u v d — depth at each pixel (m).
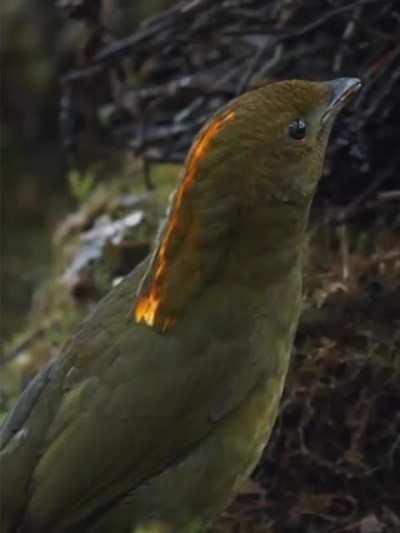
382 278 8.35
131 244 9.87
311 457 8.09
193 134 9.28
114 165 10.99
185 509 6.84
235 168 6.64
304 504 8.05
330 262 8.66
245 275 6.74
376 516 7.96
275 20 8.73
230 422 6.77
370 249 8.69
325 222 8.66
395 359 8.08
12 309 12.70
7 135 13.53
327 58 8.66
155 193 10.34
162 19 9.11
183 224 6.69
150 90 9.43
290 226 6.77
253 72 8.69
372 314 8.26
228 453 6.79
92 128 10.66
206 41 9.09
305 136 6.71
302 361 8.20
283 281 6.82
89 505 6.65
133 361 6.69
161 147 9.55
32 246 13.11
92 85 9.87
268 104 6.68
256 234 6.72
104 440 6.62
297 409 8.14
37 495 6.63
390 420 8.05
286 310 6.85
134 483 6.68
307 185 6.77
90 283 9.92
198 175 6.67
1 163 13.48
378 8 8.25
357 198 8.47
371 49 8.44
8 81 13.51
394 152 8.48
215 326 6.71
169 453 6.69
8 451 6.78
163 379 6.66
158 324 6.72
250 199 6.67
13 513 6.72
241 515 8.10
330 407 8.09
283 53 8.73
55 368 6.89
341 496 8.03
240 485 6.97
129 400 6.64
